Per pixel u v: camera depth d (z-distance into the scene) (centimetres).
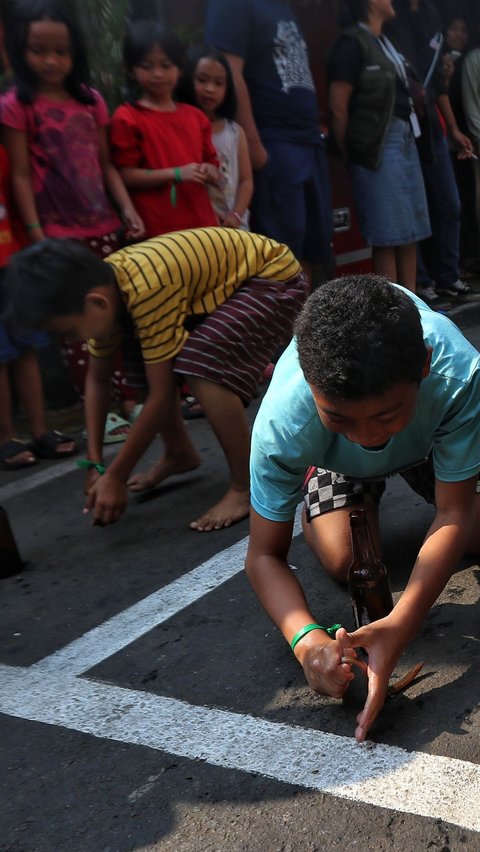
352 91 528
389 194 542
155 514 331
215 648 235
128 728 206
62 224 417
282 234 502
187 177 418
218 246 300
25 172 406
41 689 226
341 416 164
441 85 693
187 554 294
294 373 196
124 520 329
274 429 196
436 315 206
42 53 396
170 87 422
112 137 423
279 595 203
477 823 165
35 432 420
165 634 245
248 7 470
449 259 683
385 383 157
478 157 748
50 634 254
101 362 304
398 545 275
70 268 269
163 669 229
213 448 396
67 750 201
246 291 303
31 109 403
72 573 291
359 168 541
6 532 291
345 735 193
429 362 174
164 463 350
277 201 496
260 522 209
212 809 177
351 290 162
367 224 550
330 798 176
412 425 196
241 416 302
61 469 401
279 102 487
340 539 237
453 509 199
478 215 757
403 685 204
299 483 206
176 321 286
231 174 460
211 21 471
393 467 215
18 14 395
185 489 353
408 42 618
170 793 183
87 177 418
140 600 267
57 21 394
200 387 295
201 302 298
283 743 193
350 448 204
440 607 236
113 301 279
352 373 156
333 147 554
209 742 197
